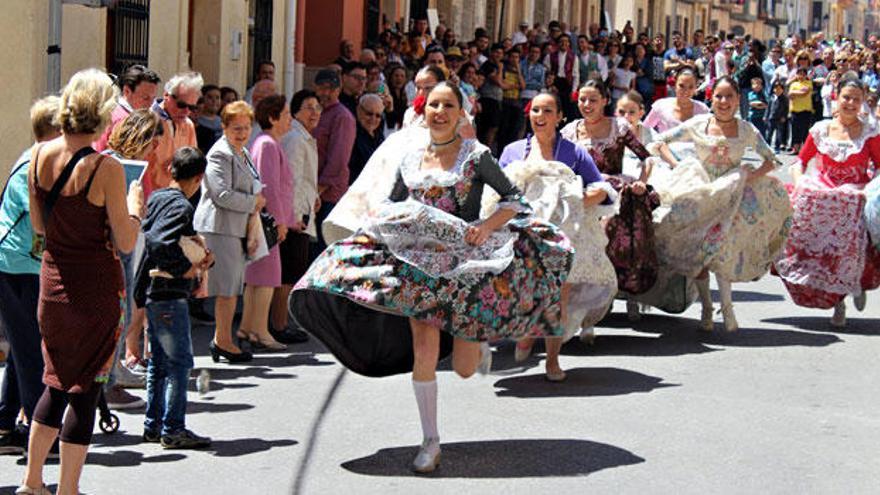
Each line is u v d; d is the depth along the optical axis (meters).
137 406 8.80
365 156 13.27
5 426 7.73
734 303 13.37
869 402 9.39
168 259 7.78
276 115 10.77
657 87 33.16
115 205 6.65
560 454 7.94
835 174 12.11
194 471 7.48
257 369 10.02
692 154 11.67
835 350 11.07
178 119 10.16
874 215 11.98
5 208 7.44
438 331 7.61
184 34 16.67
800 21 100.81
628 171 11.55
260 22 20.52
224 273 10.07
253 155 10.64
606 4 54.03
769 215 11.71
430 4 34.53
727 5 75.69
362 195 8.59
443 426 8.48
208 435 8.20
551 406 9.05
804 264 12.11
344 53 20.56
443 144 7.64
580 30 50.44
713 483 7.48
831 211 12.01
